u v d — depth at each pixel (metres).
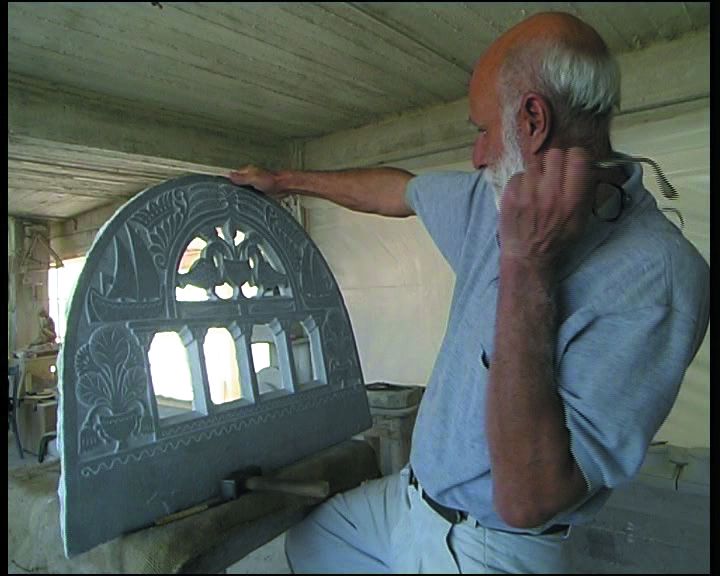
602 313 0.68
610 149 0.76
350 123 2.46
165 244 1.00
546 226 0.62
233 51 1.54
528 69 0.70
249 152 2.55
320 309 1.34
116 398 0.87
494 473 0.66
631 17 1.12
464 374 0.86
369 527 1.00
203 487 0.97
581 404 0.65
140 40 1.46
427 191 1.17
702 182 1.55
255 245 1.20
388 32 1.33
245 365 1.12
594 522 0.80
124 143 2.07
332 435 1.28
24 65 1.62
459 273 0.99
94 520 0.81
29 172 1.33
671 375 0.68
